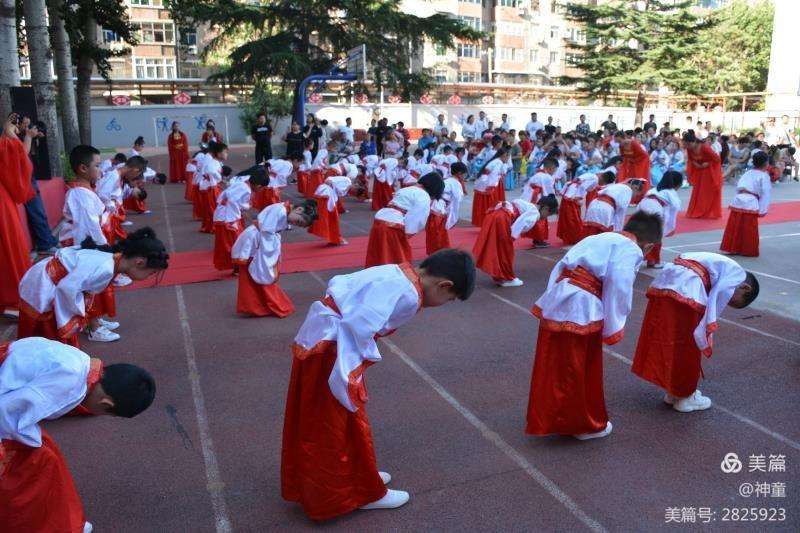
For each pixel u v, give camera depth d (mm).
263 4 30391
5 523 2971
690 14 38438
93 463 4281
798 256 10000
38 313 4469
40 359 2918
